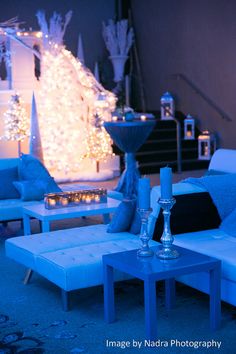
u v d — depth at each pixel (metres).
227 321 3.94
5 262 5.53
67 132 9.93
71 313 4.18
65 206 5.92
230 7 11.06
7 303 4.42
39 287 4.78
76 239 4.70
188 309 4.19
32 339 3.74
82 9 13.34
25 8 12.73
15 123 9.39
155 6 13.06
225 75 11.37
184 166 11.52
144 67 13.68
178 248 4.10
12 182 6.80
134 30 13.77
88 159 10.46
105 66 13.48
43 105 9.76
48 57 9.77
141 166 11.15
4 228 7.02
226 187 4.90
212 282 3.79
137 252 3.96
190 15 12.10
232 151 5.81
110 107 10.45
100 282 4.09
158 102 13.36
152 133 12.01
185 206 4.79
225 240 4.49
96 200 6.11
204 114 12.08
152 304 3.57
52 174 9.95
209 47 11.69
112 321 3.99
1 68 12.02
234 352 3.46
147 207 3.87
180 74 12.48
